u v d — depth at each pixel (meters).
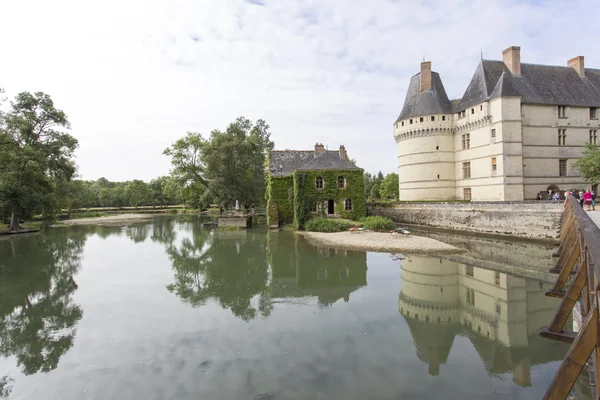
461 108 41.91
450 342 10.22
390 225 34.06
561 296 11.20
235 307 13.76
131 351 10.02
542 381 8.00
